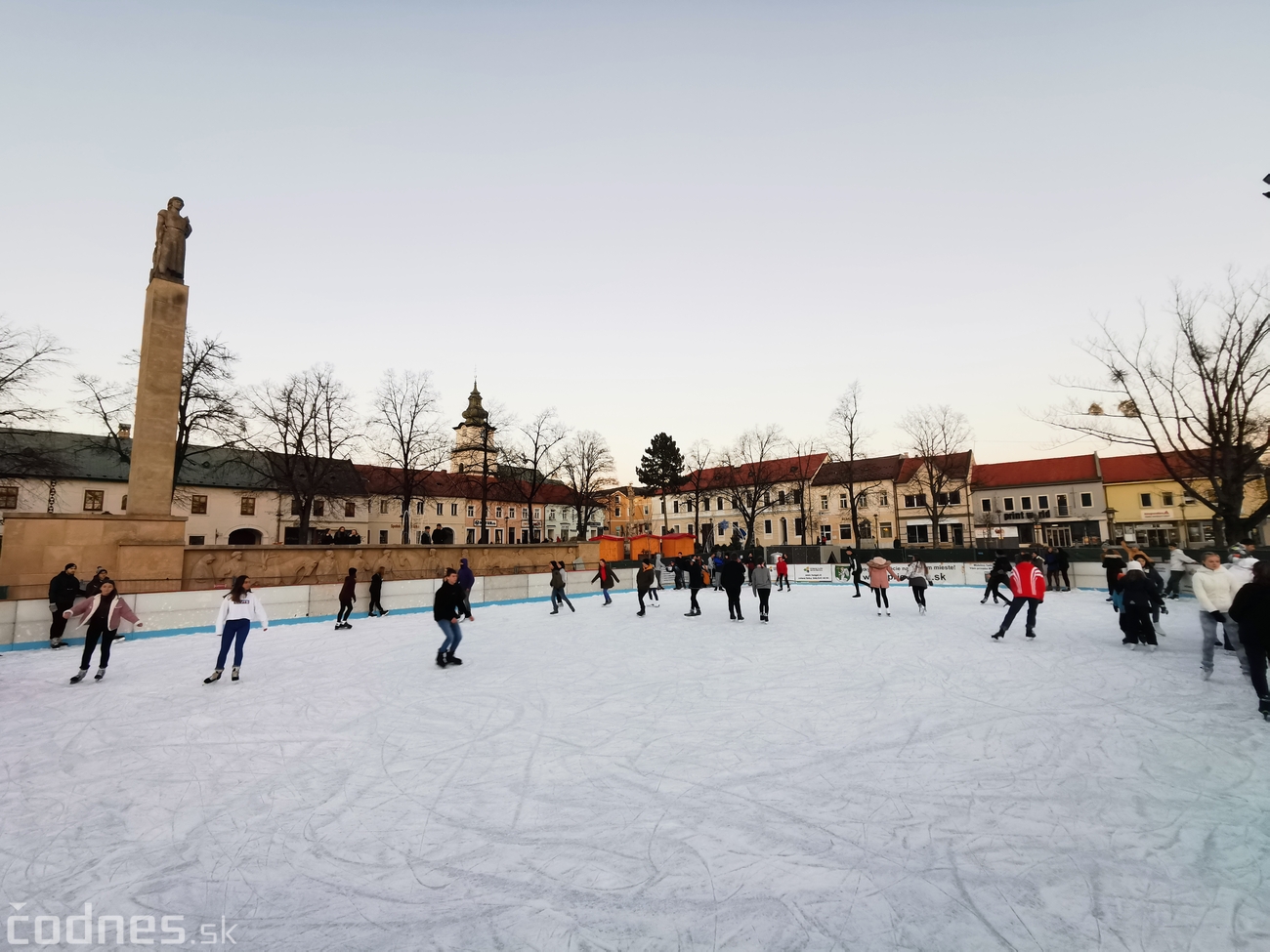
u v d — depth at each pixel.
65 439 47.06
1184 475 26.53
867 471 64.06
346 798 4.94
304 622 17.42
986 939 3.02
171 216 18.73
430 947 3.06
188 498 49.12
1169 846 3.89
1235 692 7.57
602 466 62.31
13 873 3.86
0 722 7.27
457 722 7.07
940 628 13.94
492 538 70.12
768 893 3.46
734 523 69.81
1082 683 8.23
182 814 4.68
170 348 18.38
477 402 72.50
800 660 10.38
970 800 4.64
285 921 3.30
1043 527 56.81
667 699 7.93
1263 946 2.89
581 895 3.48
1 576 16.00
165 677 9.81
